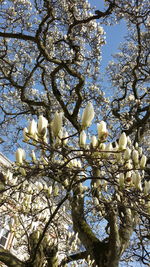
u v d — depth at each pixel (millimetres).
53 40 11539
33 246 5152
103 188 4863
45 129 2998
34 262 4938
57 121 2977
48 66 12961
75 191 5312
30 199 5773
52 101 12266
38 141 3014
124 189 3549
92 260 6766
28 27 11070
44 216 6164
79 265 7559
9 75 10586
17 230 6352
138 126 8898
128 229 6266
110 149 3160
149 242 8430
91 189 5137
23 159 3496
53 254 5176
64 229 7223
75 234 7016
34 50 12906
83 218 6684
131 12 10117
